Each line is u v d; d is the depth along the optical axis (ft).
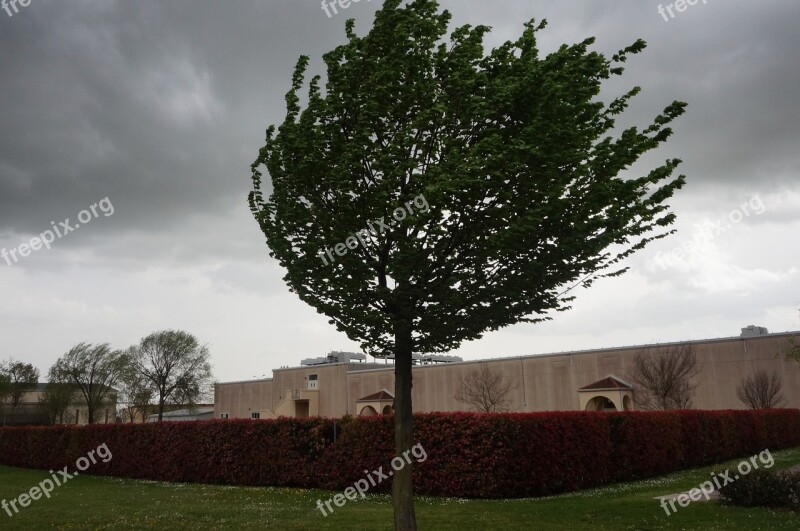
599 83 24.38
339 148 24.50
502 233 22.53
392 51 24.52
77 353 215.31
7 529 35.24
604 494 48.19
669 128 24.03
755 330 124.47
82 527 35.70
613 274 26.21
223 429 68.13
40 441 95.25
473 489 48.01
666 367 120.37
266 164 26.91
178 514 40.50
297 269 25.45
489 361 150.82
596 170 23.81
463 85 23.75
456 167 22.75
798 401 107.65
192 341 224.94
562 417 52.31
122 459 79.92
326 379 200.85
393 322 23.97
